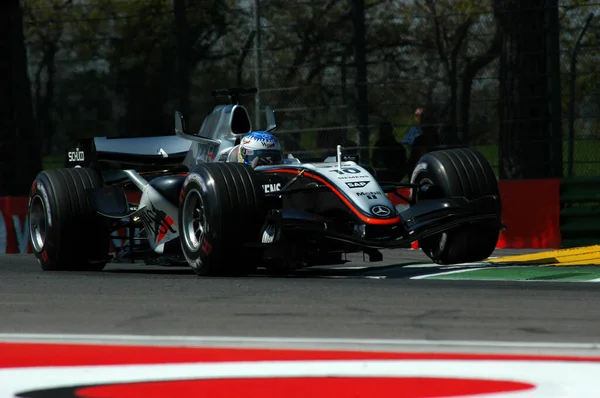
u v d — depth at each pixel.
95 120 56.03
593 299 18.23
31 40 56.34
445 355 12.88
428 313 16.64
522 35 43.53
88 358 12.91
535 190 36.06
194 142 28.25
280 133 47.91
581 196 35.50
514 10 41.50
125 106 56.19
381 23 50.00
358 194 22.77
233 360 12.63
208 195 23.03
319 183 23.58
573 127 40.94
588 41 44.72
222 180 23.08
